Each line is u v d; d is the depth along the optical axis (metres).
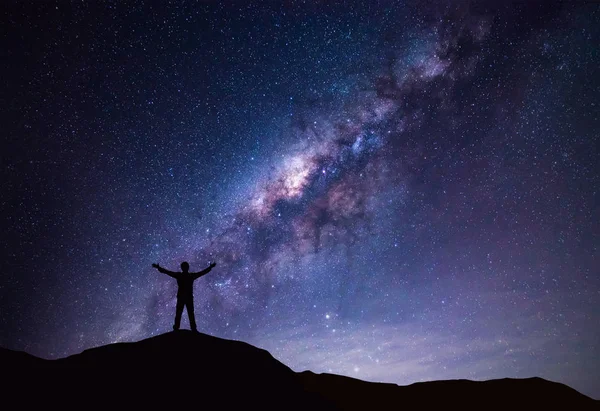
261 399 8.09
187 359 8.50
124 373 7.93
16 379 7.48
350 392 10.68
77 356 8.55
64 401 7.11
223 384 8.11
